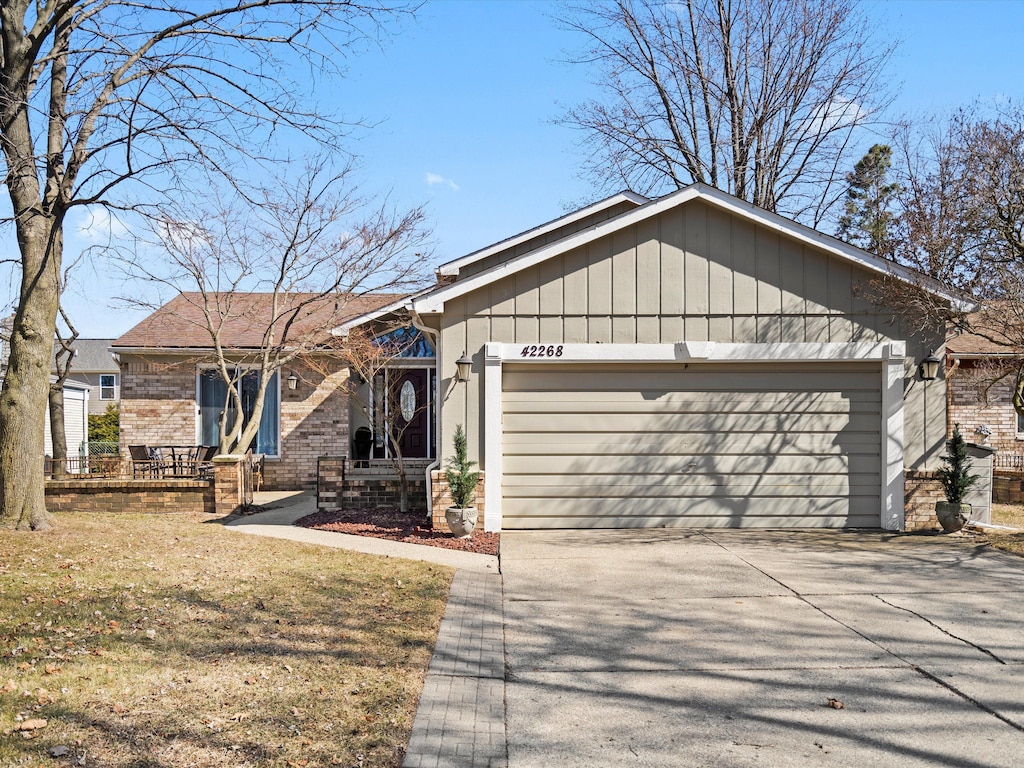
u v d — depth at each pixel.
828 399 11.90
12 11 9.79
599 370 11.86
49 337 10.38
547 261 11.68
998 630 6.94
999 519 13.21
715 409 11.91
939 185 14.20
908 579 8.77
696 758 4.55
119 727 4.55
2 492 9.95
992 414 19.80
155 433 18.98
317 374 19.12
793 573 9.07
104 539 9.79
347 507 13.99
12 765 4.00
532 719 5.08
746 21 24.89
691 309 11.70
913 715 5.15
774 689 5.62
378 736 4.67
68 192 10.20
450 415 11.59
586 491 11.80
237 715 4.83
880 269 11.49
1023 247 12.09
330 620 6.98
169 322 20.38
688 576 8.95
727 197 11.57
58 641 5.96
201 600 7.37
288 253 16.64
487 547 10.57
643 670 6.01
